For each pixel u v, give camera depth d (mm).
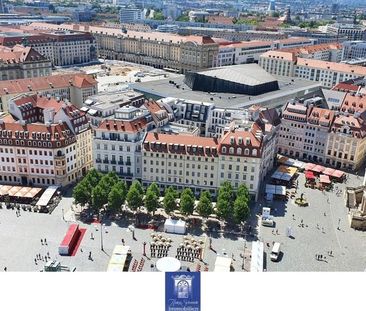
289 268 142750
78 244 151875
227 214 165375
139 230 162625
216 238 159000
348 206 188125
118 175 199625
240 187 177875
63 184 198250
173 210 170875
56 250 148125
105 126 195125
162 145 190375
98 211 174625
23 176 199750
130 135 192875
